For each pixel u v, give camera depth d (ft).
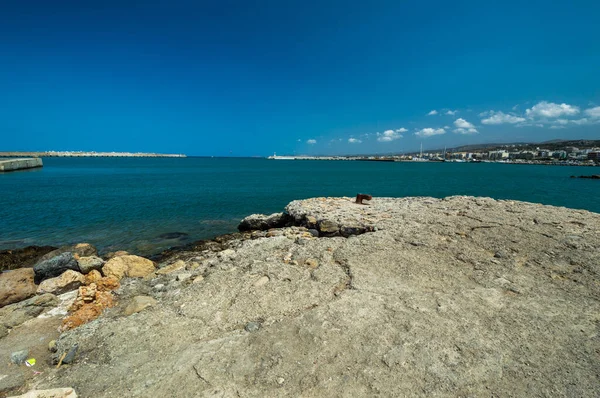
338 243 28.66
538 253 24.18
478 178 234.99
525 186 171.42
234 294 19.90
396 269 22.11
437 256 24.32
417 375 12.12
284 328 15.61
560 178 236.63
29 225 60.39
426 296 18.15
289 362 13.14
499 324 15.28
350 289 19.40
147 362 13.87
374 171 335.88
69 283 25.96
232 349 14.26
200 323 16.97
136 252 44.45
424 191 139.54
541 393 11.16
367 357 13.21
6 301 23.22
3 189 122.01
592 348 13.48
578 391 11.19
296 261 24.99
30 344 17.06
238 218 70.03
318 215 44.14
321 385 11.84
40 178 182.19
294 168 391.45
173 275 26.78
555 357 12.97
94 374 13.29
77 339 16.12
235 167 399.03
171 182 165.07
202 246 44.91
